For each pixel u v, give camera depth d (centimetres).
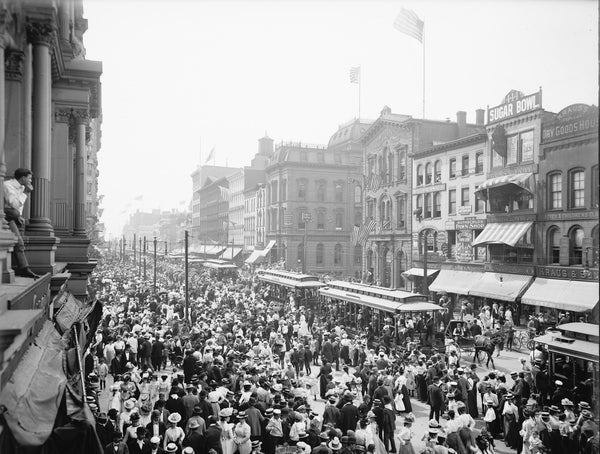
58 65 1783
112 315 3148
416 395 2109
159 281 5953
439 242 4650
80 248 1997
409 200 5231
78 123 2056
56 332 1066
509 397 1578
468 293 3906
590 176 3119
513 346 3056
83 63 2017
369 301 3102
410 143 5262
